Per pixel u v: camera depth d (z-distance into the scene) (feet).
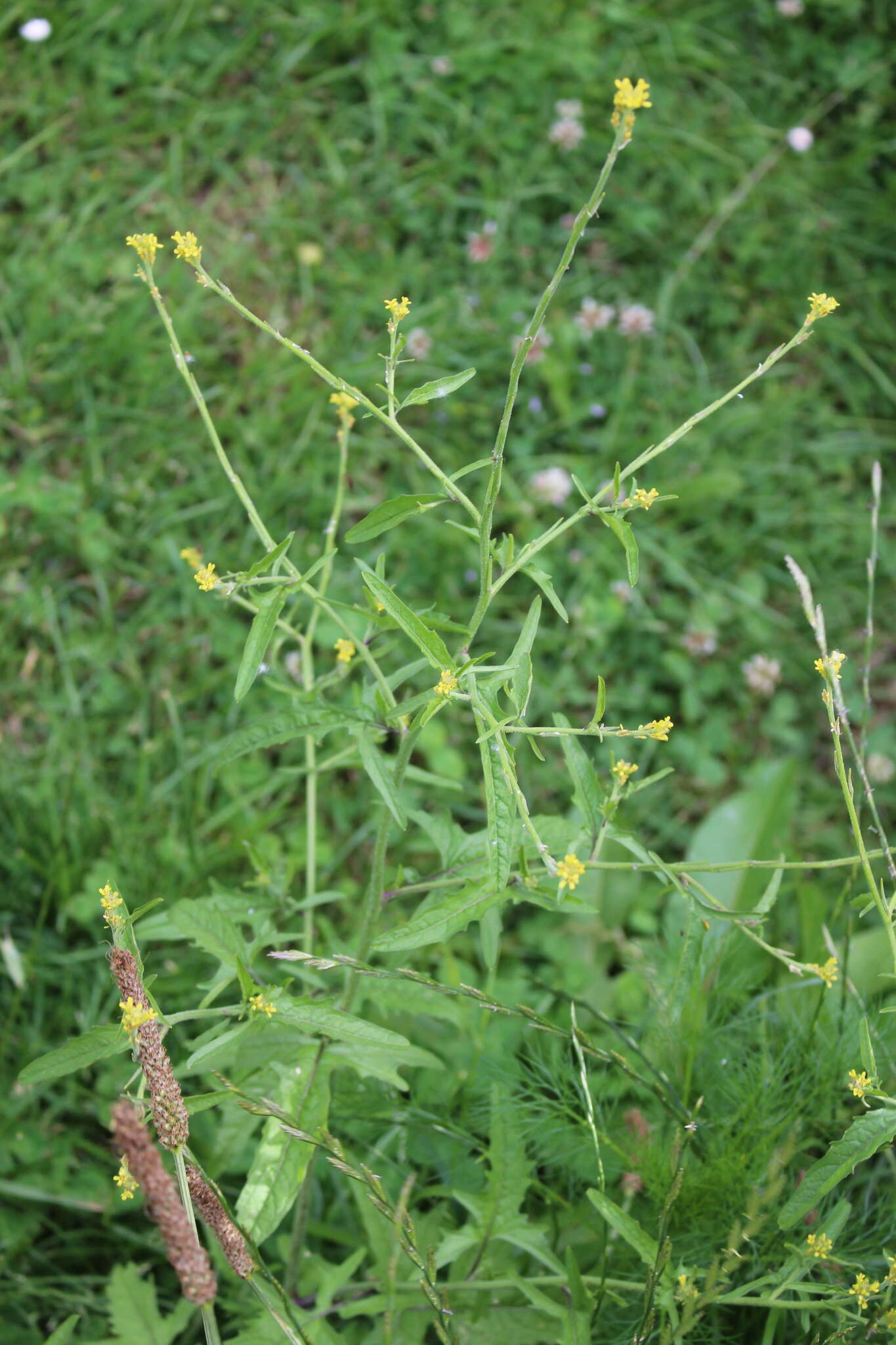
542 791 9.78
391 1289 4.81
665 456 11.07
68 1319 5.35
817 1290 4.86
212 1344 4.13
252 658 4.56
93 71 11.69
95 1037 4.54
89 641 9.80
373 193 11.84
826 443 11.53
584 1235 6.45
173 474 10.45
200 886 8.58
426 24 12.46
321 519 10.38
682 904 8.52
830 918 8.02
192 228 11.31
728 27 12.94
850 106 13.06
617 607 10.37
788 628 10.85
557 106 12.21
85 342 10.63
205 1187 4.25
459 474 4.39
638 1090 6.63
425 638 4.35
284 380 10.85
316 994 6.62
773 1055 6.71
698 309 11.95
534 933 8.68
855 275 12.23
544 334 11.28
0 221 11.00
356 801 9.43
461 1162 6.59
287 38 12.11
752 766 10.28
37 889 8.54
